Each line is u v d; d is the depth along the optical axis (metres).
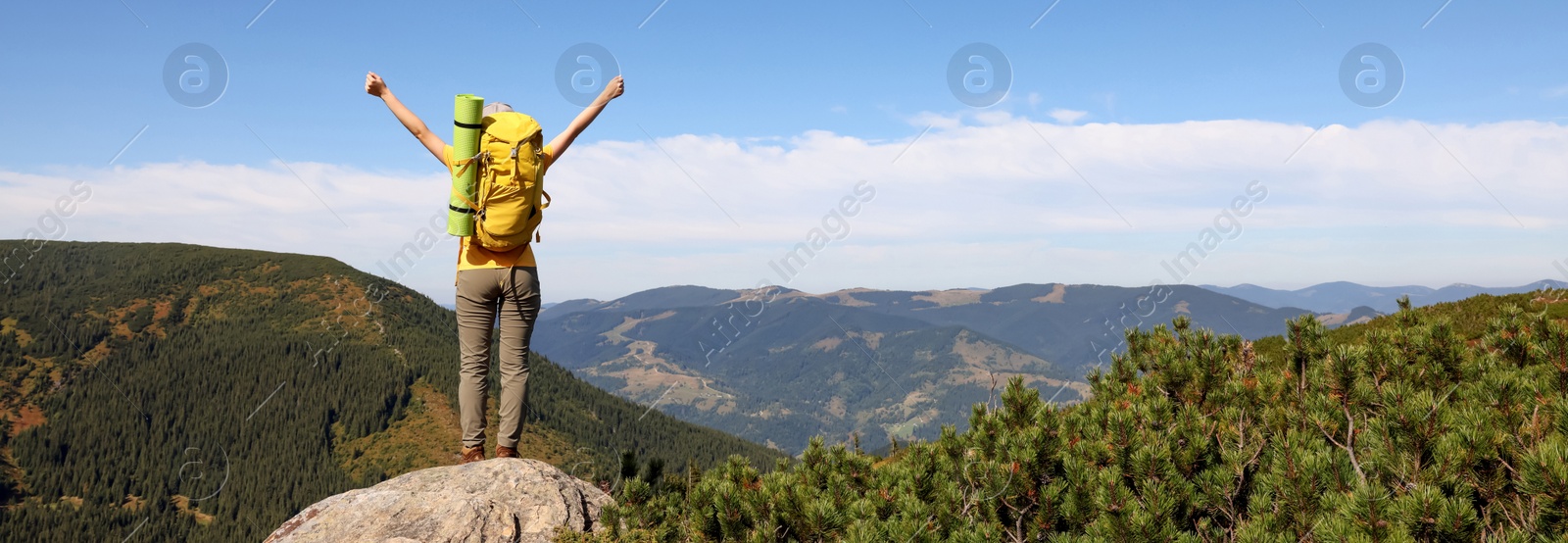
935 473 6.32
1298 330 6.84
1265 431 6.08
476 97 5.55
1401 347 6.84
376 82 5.75
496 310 6.14
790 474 6.62
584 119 5.86
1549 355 5.94
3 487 176.62
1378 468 5.09
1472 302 20.77
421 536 5.25
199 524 178.00
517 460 6.14
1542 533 4.31
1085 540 5.22
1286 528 5.01
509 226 5.62
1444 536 4.30
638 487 5.98
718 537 5.91
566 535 5.56
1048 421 6.13
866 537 5.24
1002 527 5.59
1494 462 4.65
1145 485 5.38
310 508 5.71
